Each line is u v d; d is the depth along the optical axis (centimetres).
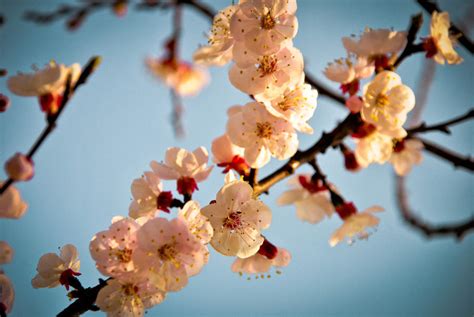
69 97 54
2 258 56
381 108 58
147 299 56
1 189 53
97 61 54
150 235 55
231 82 56
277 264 58
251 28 56
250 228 56
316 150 58
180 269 55
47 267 57
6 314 56
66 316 55
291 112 57
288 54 56
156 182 57
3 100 57
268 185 57
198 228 56
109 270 55
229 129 57
